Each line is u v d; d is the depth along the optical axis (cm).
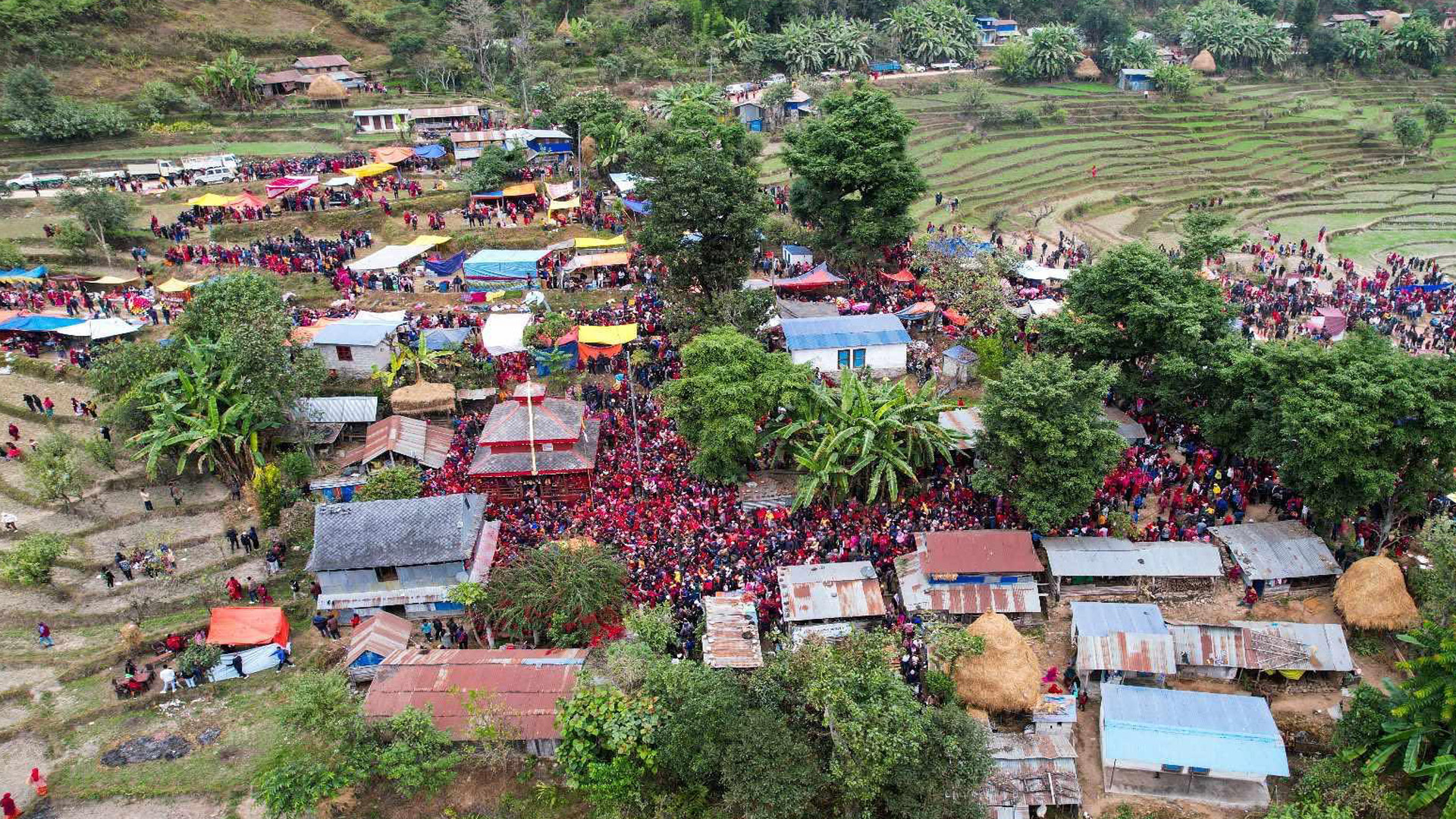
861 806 3834
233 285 7288
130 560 5544
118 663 4831
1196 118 16000
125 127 12681
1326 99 17262
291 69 15175
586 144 11494
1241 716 4166
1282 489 5562
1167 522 5391
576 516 5722
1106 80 17600
